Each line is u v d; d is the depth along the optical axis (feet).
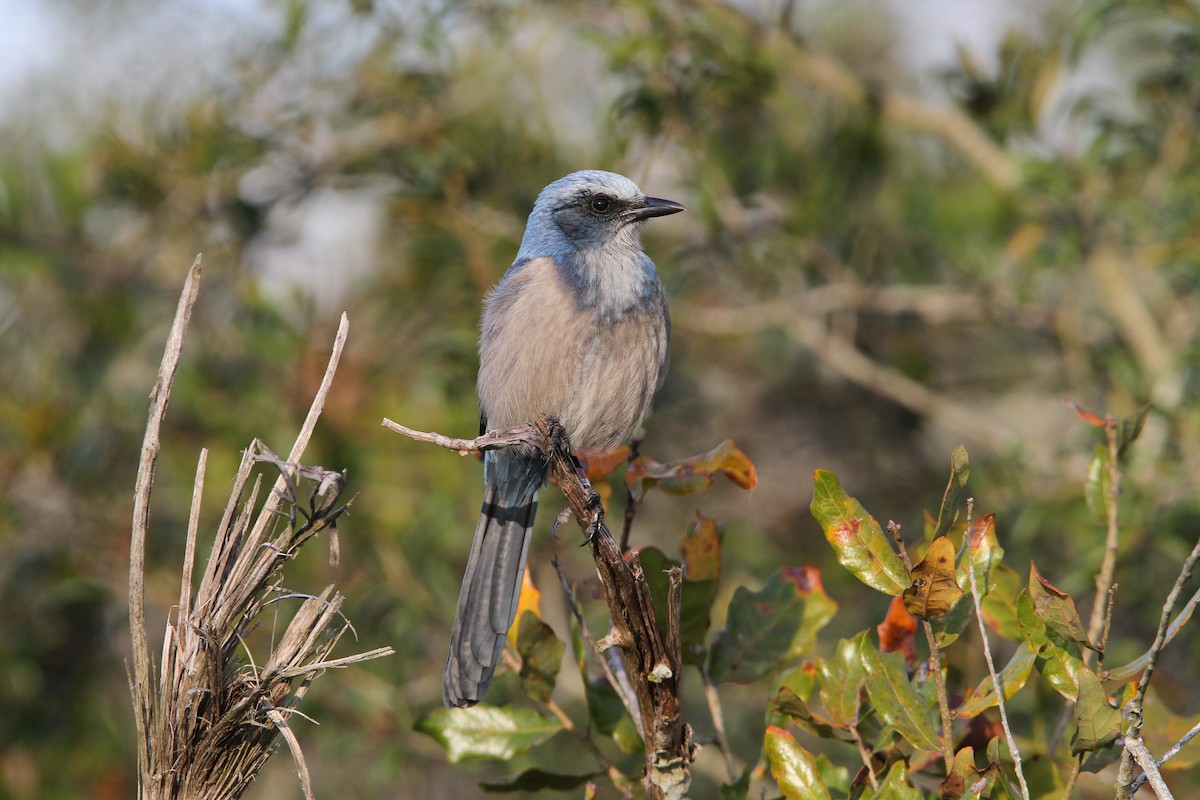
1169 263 34.65
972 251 40.68
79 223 39.01
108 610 39.45
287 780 40.50
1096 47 44.01
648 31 38.27
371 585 36.35
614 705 21.68
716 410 45.32
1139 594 32.96
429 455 36.88
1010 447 36.88
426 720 21.93
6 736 38.58
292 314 38.32
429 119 39.83
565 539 38.65
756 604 22.20
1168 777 27.76
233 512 17.72
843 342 42.04
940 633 17.92
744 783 20.12
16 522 37.78
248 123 40.32
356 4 38.32
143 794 17.31
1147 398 35.22
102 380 39.04
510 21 39.32
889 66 46.52
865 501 43.42
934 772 20.39
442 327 39.24
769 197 41.65
